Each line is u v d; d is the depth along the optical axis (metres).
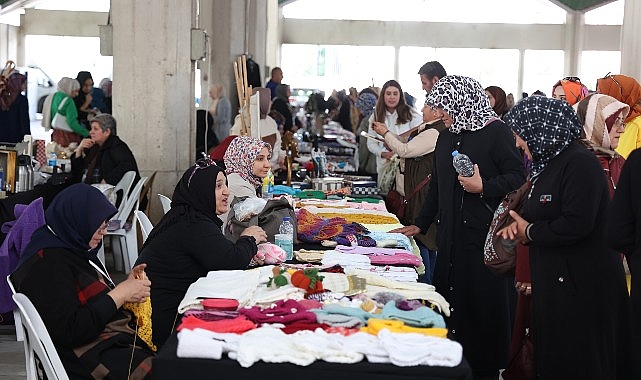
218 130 14.83
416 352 2.90
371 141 8.02
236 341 3.02
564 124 3.90
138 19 9.12
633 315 3.68
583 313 3.91
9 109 12.06
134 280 3.71
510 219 4.31
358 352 2.96
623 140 5.72
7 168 7.59
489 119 4.88
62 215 3.70
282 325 3.25
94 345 3.64
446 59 31.06
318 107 17.86
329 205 6.86
